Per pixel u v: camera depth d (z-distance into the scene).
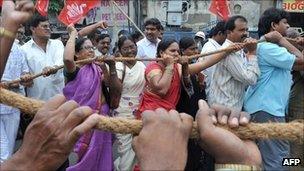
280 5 15.04
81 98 3.80
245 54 4.04
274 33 3.90
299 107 4.39
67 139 0.88
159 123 0.91
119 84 3.94
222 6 6.87
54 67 4.04
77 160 3.69
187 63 3.80
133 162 3.90
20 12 0.96
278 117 3.96
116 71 3.91
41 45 4.94
